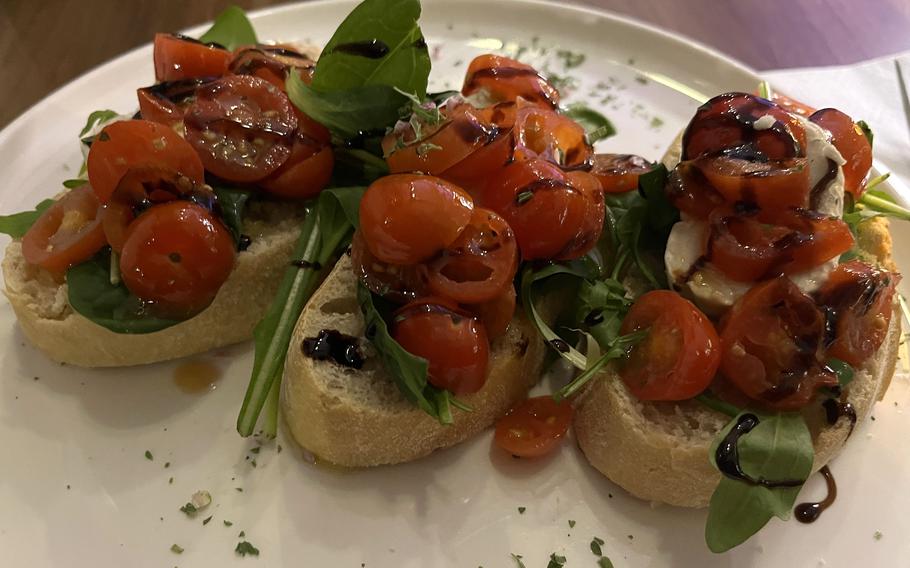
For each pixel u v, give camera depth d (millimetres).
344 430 160
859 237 193
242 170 177
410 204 151
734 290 163
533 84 213
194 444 170
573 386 159
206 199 171
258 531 157
